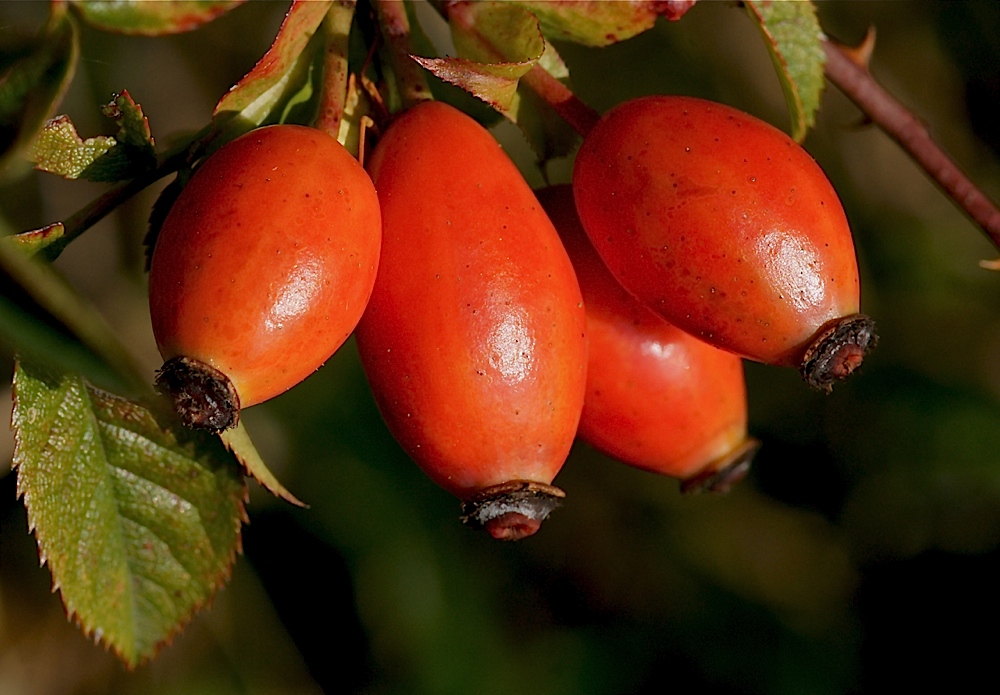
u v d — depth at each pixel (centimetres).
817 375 18
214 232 18
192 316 18
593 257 20
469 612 27
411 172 19
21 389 19
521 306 18
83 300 16
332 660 27
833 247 18
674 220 18
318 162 18
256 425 26
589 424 20
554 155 20
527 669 28
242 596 27
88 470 19
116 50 24
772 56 20
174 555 19
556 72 20
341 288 18
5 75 18
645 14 19
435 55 20
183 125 25
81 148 19
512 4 19
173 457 19
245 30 25
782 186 18
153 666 26
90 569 19
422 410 18
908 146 21
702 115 19
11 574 24
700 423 20
